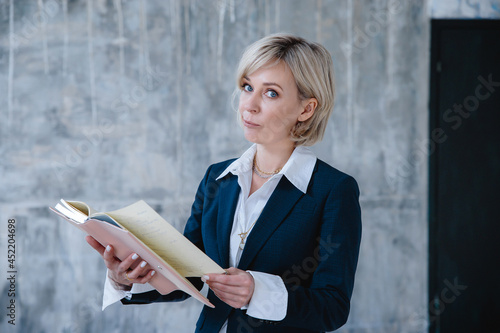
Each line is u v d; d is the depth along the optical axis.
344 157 2.85
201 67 2.75
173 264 1.04
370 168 2.88
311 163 1.25
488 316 3.02
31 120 2.64
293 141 1.25
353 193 1.20
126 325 2.74
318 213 1.18
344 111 2.84
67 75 2.65
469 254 3.00
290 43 1.19
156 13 2.70
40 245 2.67
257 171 1.29
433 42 2.92
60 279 2.69
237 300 1.04
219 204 1.29
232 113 2.78
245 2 2.76
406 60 2.88
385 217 2.90
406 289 2.93
